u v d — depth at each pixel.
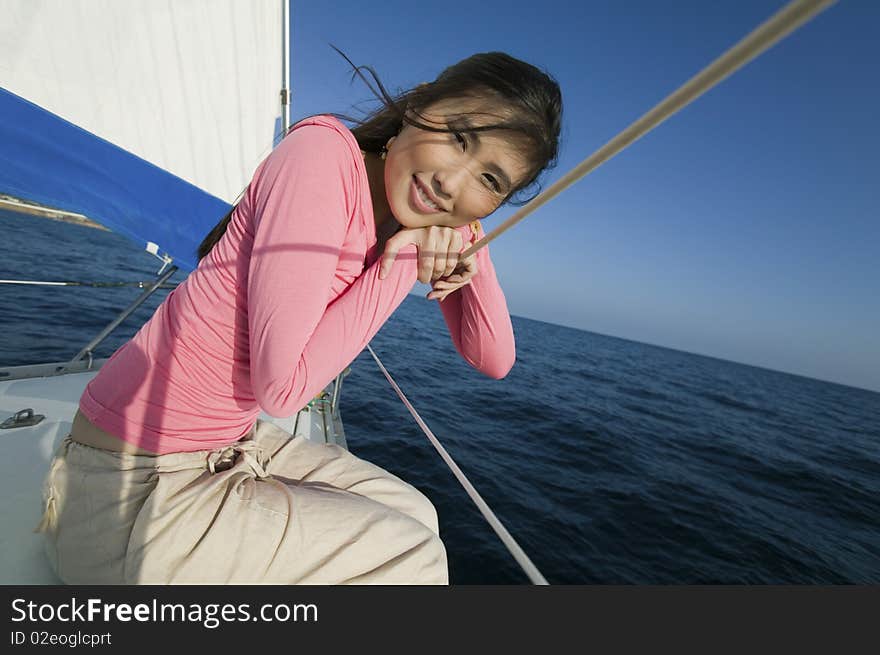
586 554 4.45
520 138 0.73
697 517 6.07
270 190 0.79
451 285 1.00
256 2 2.71
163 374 0.89
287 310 0.73
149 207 2.43
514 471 6.21
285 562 0.87
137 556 0.83
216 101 2.68
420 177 0.78
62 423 1.92
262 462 1.15
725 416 18.02
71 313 8.33
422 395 9.80
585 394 15.83
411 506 1.15
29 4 2.03
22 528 1.23
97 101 2.25
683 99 0.30
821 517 7.68
